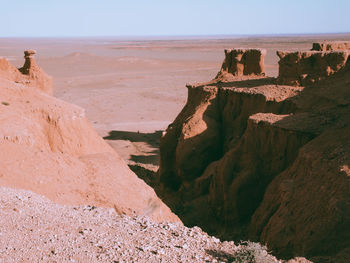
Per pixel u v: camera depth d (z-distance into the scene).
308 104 25.14
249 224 21.03
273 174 21.70
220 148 29.78
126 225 11.73
